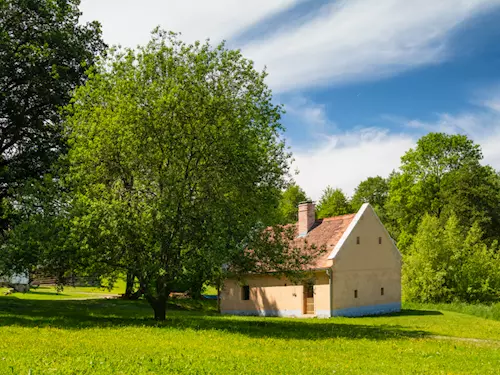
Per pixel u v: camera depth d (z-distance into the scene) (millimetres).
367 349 17875
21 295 48062
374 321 32750
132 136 23375
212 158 23812
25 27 34781
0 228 34062
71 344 15875
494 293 51312
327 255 38312
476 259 52094
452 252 51719
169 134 23422
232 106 24922
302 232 43500
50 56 34281
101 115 24000
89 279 26031
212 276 23281
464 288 50750
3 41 32000
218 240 21672
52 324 22828
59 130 34125
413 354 17016
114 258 23719
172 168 23281
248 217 24062
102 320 25719
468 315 39750
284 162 28234
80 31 37281
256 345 17734
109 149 23766
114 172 24312
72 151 24500
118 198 23484
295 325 27609
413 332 25422
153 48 25672
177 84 24344
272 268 25641
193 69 25125
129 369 11633
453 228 52906
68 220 23578
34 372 10555
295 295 38594
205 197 23688
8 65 32781
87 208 22578
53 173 26438
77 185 24016
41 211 25281
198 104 24016
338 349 17578
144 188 23172
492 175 69438
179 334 20078
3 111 34125
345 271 38250
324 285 37531
